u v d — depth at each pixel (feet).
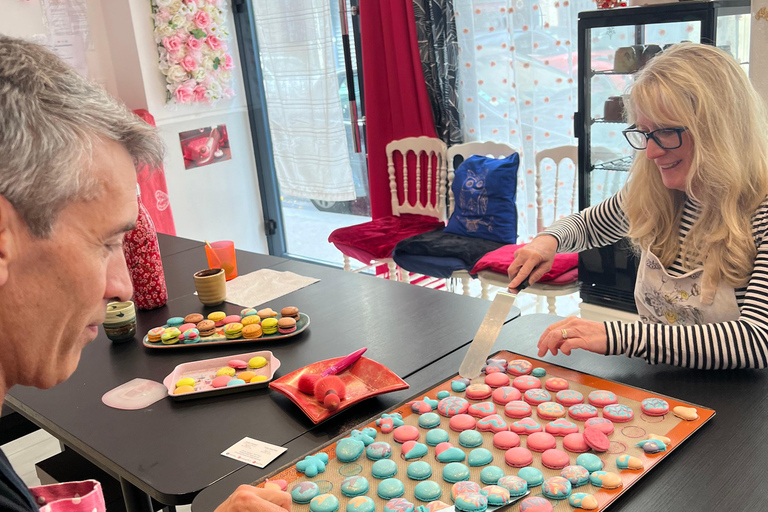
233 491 3.15
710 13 6.94
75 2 12.34
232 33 13.98
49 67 2.07
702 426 3.35
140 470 3.39
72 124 2.04
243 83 14.33
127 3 12.16
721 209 4.30
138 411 4.00
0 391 2.27
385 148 11.76
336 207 14.26
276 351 4.67
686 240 4.65
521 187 10.57
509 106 10.55
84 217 2.15
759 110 4.33
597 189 8.75
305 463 3.23
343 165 13.48
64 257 2.14
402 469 3.21
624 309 8.46
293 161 14.30
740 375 3.87
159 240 8.01
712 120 4.17
